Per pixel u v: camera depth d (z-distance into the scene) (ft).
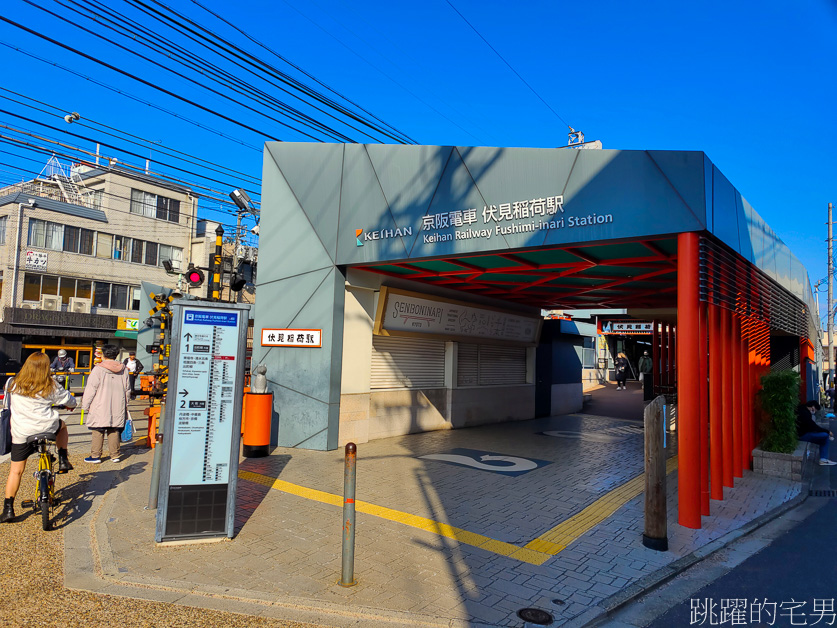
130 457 28.81
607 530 19.77
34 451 18.58
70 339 92.12
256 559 15.75
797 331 43.83
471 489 24.67
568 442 38.60
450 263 30.73
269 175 34.76
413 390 39.22
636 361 107.86
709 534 19.77
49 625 11.47
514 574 15.60
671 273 32.37
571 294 43.73
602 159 22.75
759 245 29.50
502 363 49.85
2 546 15.92
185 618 12.17
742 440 29.91
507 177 25.39
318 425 31.63
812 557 17.97
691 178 20.70
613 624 13.21
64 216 94.07
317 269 32.37
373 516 20.21
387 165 29.76
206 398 16.94
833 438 48.47
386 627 12.33
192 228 112.57
